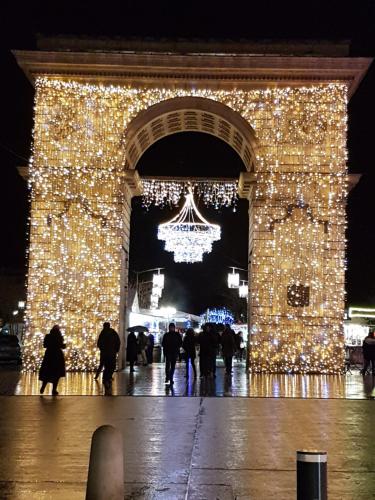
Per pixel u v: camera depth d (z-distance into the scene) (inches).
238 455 436.1
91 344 1129.4
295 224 1159.6
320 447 464.8
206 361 1087.0
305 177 1167.0
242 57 1151.0
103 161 1167.0
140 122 1173.1
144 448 458.0
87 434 507.8
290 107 1177.4
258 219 1162.6
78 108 1176.2
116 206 1159.0
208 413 630.5
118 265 1147.3
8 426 546.0
